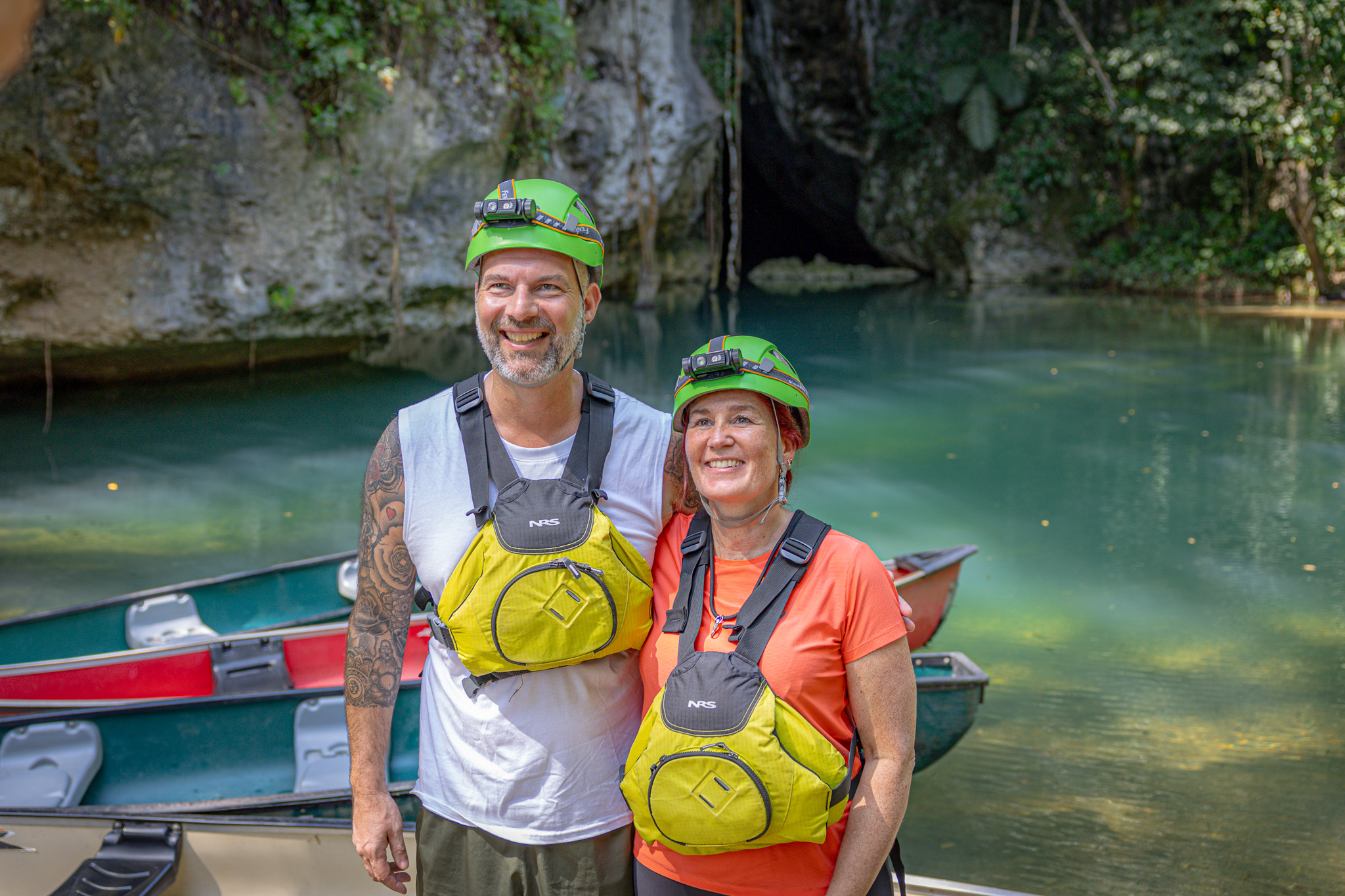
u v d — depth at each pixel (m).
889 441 9.67
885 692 1.71
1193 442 9.59
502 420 1.89
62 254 9.87
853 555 1.74
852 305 18.66
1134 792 3.94
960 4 21.47
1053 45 21.17
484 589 1.77
